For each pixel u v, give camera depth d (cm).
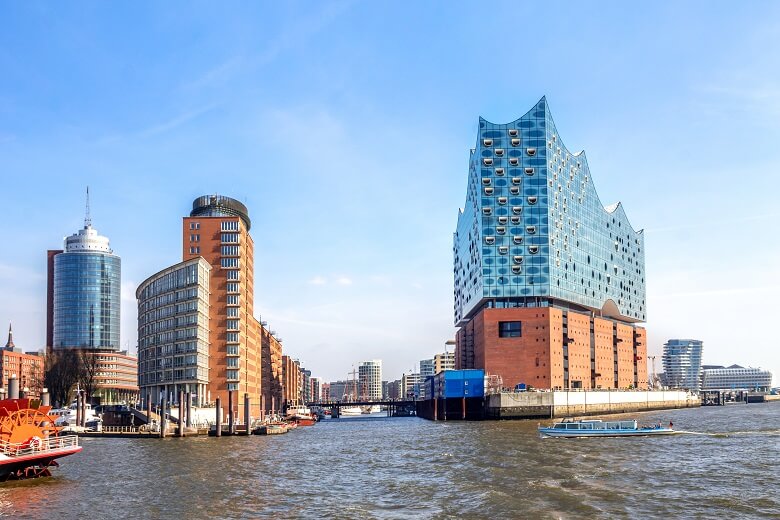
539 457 9656
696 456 9606
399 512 6044
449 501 6475
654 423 17638
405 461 9762
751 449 10519
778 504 6150
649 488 6956
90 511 6225
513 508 6053
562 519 5628
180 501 6662
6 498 6875
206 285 19738
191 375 18812
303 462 9831
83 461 9969
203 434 15712
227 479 8088
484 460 9475
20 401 8050
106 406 19900
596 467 8500
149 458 10388
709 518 5628
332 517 5888
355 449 11869
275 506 6388
